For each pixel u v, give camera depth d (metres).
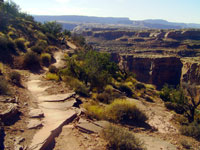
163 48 119.62
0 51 15.28
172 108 15.23
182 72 68.06
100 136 5.77
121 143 5.10
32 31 29.03
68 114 7.13
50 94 9.48
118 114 8.23
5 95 7.36
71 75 14.58
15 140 4.57
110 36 183.50
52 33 38.00
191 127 8.48
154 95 21.42
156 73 70.12
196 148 6.68
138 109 8.95
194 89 13.49
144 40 148.12
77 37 46.31
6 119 5.55
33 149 4.38
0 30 21.53
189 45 113.62
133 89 21.14
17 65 14.98
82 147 5.05
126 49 122.25
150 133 7.48
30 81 11.85
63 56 23.50
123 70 28.00
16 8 39.72
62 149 4.85
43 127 5.75
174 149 6.12
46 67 17.36
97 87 14.00
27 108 7.05
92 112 7.86
